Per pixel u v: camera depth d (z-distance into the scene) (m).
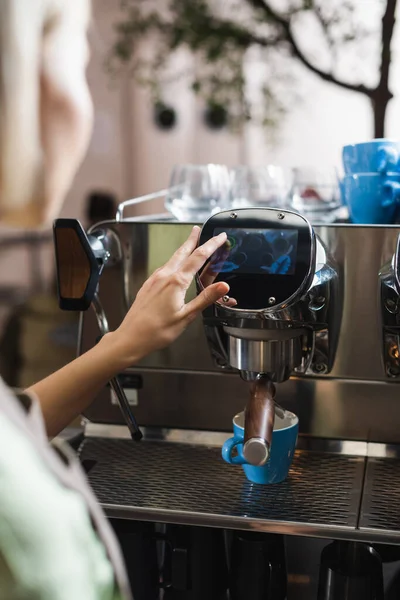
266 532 0.72
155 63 1.70
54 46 0.28
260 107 1.81
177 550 0.68
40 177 0.28
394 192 0.82
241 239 0.68
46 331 2.66
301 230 0.67
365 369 0.80
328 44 1.30
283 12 1.36
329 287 0.69
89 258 0.70
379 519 0.66
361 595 0.62
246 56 1.70
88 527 0.38
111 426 0.89
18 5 0.27
